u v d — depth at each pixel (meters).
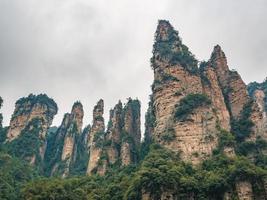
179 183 86.94
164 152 103.94
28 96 187.75
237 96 124.19
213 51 140.38
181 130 108.88
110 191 97.81
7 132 174.38
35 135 166.25
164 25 140.50
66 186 98.69
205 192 87.00
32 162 154.88
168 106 116.19
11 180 118.81
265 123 112.81
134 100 152.12
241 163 89.75
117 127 138.25
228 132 107.00
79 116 178.38
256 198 83.50
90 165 132.50
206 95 118.12
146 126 135.88
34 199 88.50
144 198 86.25
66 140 164.25
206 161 100.50
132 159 125.56
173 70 123.06
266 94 169.50
